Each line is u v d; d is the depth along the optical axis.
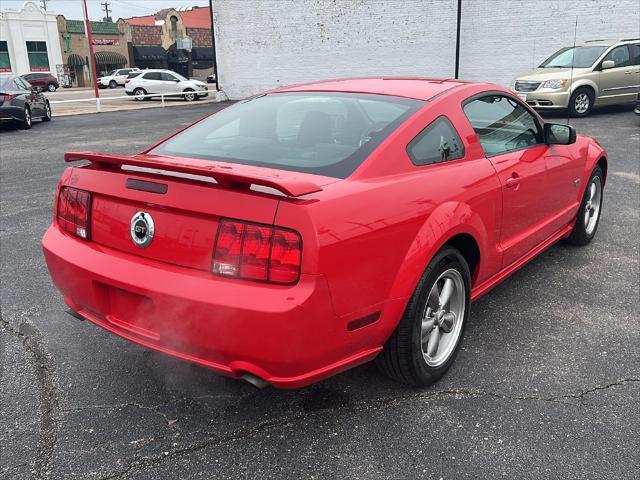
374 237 2.40
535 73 14.43
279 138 2.96
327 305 2.24
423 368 2.82
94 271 2.57
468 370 3.10
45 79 45.53
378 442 2.53
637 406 2.76
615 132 11.67
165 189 2.40
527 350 3.31
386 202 2.50
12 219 6.23
